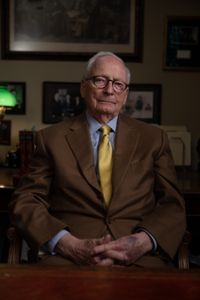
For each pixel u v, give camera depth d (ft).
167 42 8.28
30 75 8.31
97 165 5.05
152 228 4.67
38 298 2.82
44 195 5.06
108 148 5.13
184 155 7.95
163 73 8.38
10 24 8.16
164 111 8.45
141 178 4.98
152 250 4.68
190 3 8.28
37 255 4.61
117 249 4.39
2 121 8.35
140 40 8.25
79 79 8.32
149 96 8.39
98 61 5.17
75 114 8.38
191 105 8.45
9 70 8.29
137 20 8.20
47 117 8.36
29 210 4.79
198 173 7.97
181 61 8.33
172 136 7.95
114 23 8.21
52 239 4.60
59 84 8.31
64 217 4.89
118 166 4.96
